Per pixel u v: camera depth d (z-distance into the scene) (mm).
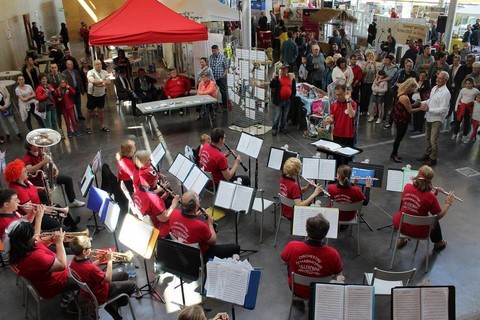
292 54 13695
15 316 4281
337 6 20969
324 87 10930
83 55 20047
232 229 5684
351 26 18047
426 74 8836
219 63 10570
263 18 19203
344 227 5641
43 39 19656
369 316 3166
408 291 3123
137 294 4469
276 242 5383
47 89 8727
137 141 8953
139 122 10164
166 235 4703
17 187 4855
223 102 11070
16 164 4871
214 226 5641
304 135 9016
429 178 4578
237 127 9609
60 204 6219
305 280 3656
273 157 5875
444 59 9750
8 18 15352
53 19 24906
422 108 7289
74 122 9305
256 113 10164
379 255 5098
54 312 4289
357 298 3152
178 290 4547
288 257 3719
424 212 4570
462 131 9031
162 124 9984
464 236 5449
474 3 19812
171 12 9477
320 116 8773
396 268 4859
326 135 8648
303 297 3834
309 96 9406
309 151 8234
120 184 5766
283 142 8727
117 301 3994
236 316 4176
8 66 14820
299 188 4988
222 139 5691
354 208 4895
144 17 9234
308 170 5582
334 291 3166
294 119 9664
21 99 8688
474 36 15930
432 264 4910
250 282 3344
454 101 9586
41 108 8625
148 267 4941
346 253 5145
